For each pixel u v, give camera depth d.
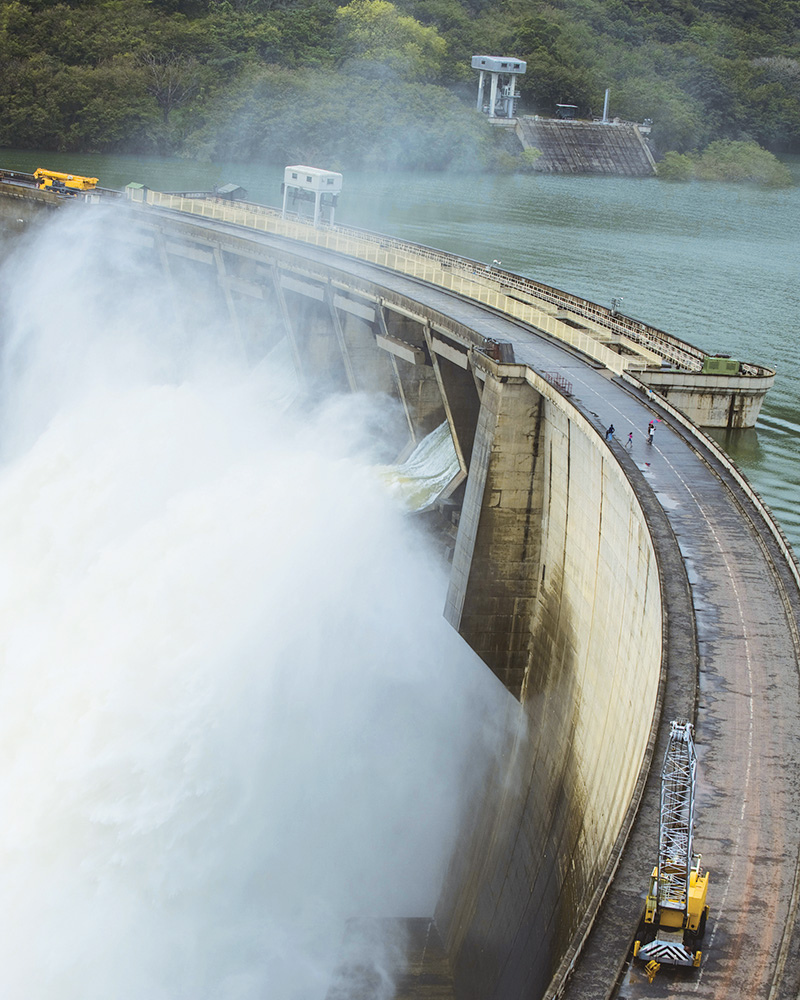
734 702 46.53
